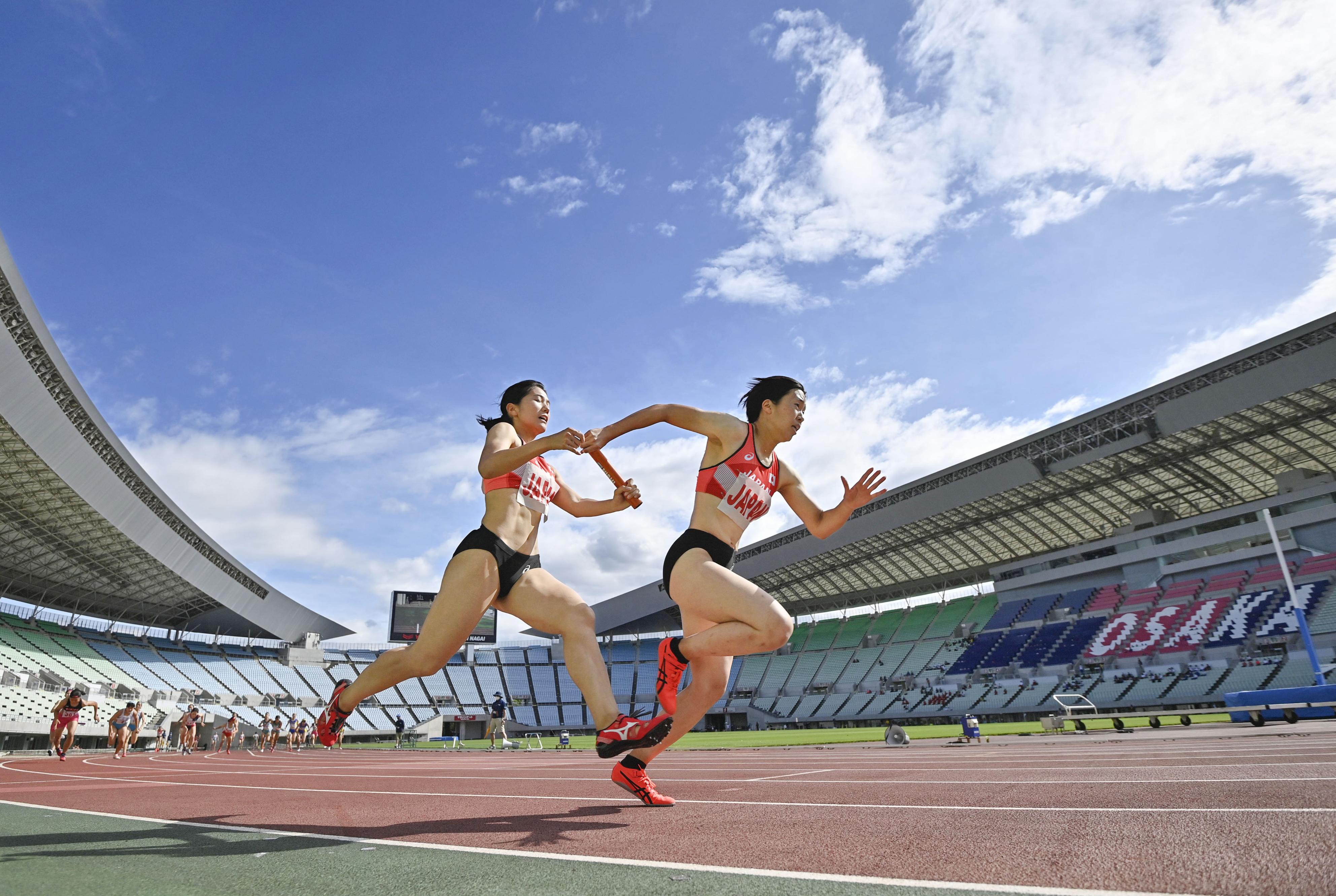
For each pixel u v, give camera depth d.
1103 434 33.12
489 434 3.66
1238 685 31.45
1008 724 31.66
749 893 1.76
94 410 27.23
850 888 1.77
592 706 3.44
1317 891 1.57
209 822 3.45
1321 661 29.88
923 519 40.78
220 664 50.19
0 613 38.62
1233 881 1.69
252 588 47.19
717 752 15.55
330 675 54.66
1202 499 38.47
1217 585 36.22
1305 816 2.52
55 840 2.87
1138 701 33.78
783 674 54.59
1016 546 46.06
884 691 46.75
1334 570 32.22
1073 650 39.16
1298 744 7.58
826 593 58.09
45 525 32.84
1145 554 39.88
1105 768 5.36
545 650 64.31
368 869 2.19
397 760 16.77
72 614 44.47
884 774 5.92
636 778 3.77
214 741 32.09
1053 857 2.05
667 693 3.48
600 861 2.23
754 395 3.85
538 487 3.74
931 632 50.84
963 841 2.37
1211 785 3.70
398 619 52.28
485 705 57.00
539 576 3.68
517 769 9.31
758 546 52.53
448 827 3.11
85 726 27.62
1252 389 27.83
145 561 38.00
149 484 32.97
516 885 1.93
